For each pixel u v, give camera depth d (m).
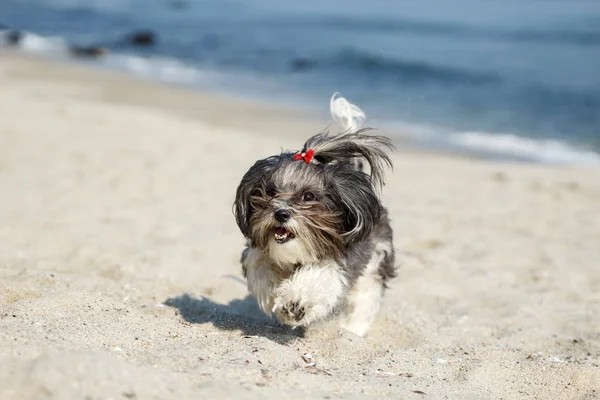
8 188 3.83
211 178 4.25
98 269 3.01
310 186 2.48
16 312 2.41
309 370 2.27
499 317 2.87
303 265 2.50
